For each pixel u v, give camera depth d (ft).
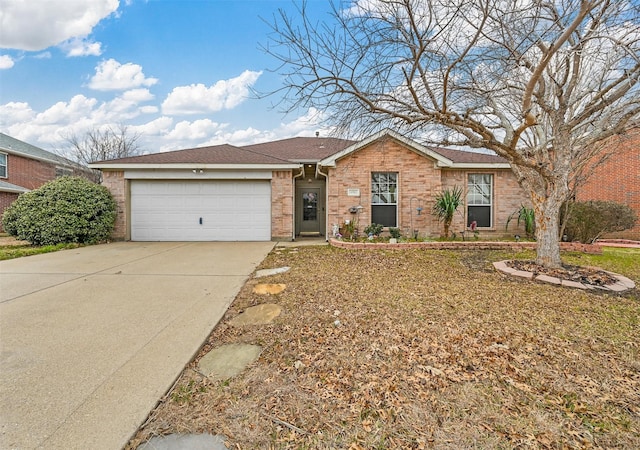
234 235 35.65
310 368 8.42
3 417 6.34
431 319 11.62
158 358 8.80
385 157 34.09
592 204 28.96
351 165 33.94
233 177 34.81
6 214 30.37
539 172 18.43
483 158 36.37
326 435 6.11
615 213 27.99
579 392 7.37
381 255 25.44
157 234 35.42
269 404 7.00
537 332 10.53
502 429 6.22
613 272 19.40
